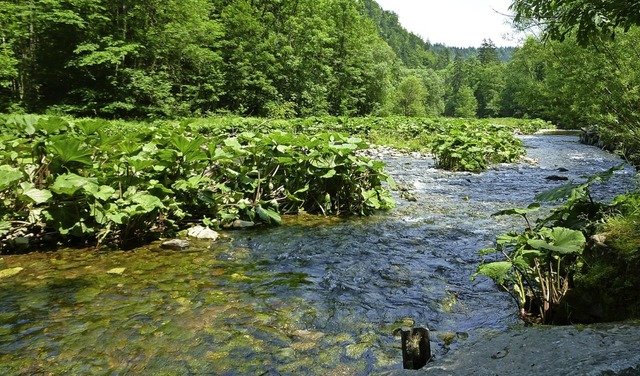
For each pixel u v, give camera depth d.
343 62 42.94
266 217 5.91
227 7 33.47
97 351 2.57
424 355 2.00
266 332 2.86
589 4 3.22
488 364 1.69
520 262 2.82
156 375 2.33
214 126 16.59
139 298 3.38
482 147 13.61
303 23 38.50
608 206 3.58
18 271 3.92
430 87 82.44
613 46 5.46
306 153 7.03
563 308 2.87
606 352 1.57
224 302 3.36
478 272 2.84
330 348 2.66
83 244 4.80
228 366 2.43
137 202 4.76
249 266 4.26
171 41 24.80
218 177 6.41
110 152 5.14
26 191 4.38
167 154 5.25
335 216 6.60
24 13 19.20
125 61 25.11
